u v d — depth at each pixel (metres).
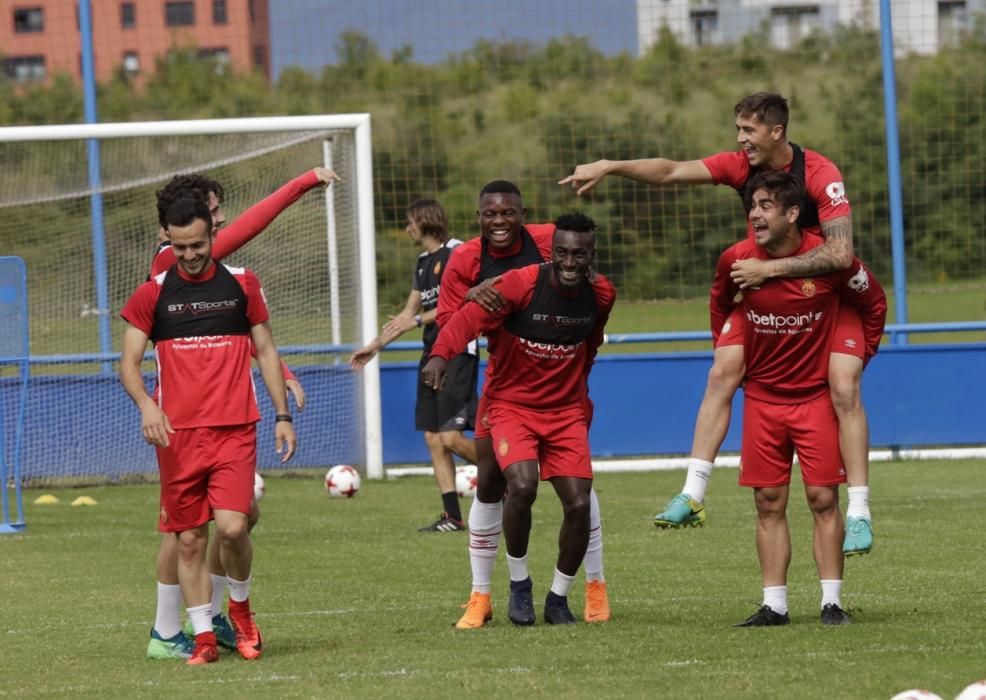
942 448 48.94
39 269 48.19
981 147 51.34
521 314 20.52
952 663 17.42
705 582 25.23
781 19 51.97
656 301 50.91
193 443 18.92
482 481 21.41
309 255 47.00
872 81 52.03
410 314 34.25
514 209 21.67
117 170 49.97
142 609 23.89
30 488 45.03
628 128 51.69
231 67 55.00
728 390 21.67
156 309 19.08
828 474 20.23
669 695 16.00
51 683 17.75
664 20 51.75
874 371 47.66
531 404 20.95
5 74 54.75
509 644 19.59
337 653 19.34
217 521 18.84
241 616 19.36
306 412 46.22
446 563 28.42
